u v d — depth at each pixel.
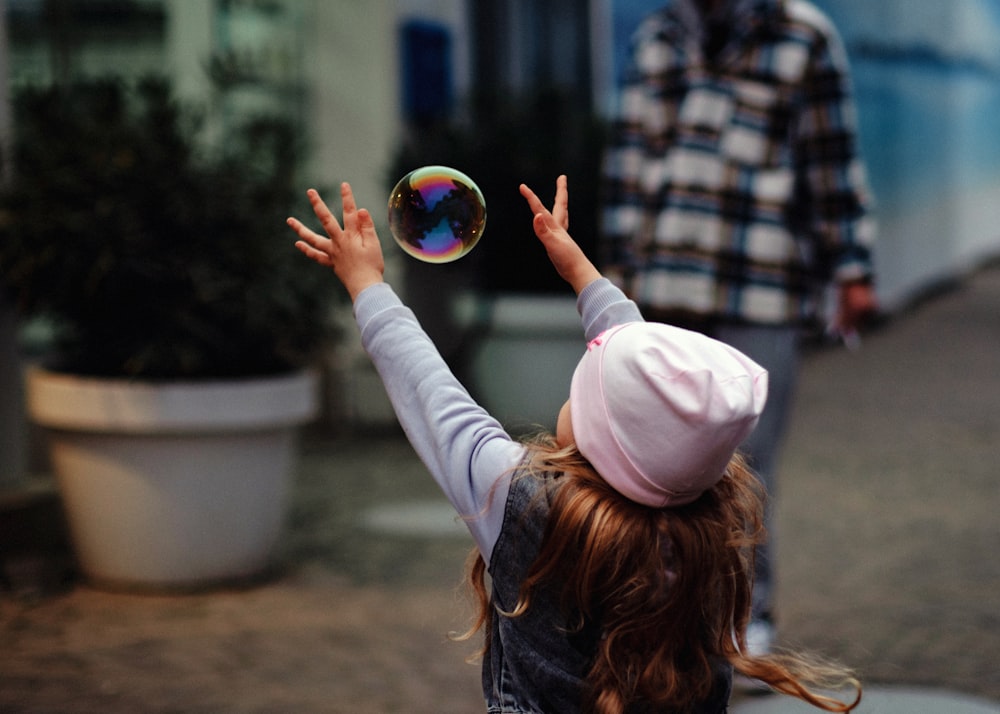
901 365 12.05
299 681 3.86
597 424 1.87
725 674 2.03
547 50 10.46
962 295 18.83
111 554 4.72
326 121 7.98
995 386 10.73
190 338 4.69
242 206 4.72
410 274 7.91
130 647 4.14
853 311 4.12
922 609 4.71
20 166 4.70
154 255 4.58
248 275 4.70
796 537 5.82
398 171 7.75
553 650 1.92
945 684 3.87
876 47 14.72
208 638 4.25
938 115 19.00
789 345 4.11
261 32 7.75
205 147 5.04
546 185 8.18
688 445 1.80
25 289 4.67
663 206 4.19
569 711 1.91
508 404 8.02
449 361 8.18
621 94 4.36
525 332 7.94
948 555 5.52
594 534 1.85
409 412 2.06
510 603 1.94
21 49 6.71
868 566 5.33
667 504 1.87
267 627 4.38
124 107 4.90
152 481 4.65
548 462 1.94
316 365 7.89
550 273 8.26
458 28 8.96
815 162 4.10
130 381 4.60
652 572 1.87
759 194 4.09
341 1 7.93
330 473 6.95
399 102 8.04
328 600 4.70
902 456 7.78
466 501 1.97
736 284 4.08
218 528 4.76
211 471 4.70
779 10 4.11
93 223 4.49
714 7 4.16
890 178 15.64
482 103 8.62
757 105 4.11
